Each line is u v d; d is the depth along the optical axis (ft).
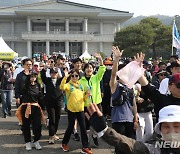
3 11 236.84
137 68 11.56
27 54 232.94
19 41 239.50
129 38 182.39
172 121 7.13
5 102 33.17
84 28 238.48
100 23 250.16
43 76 22.89
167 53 220.43
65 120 31.86
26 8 226.79
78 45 241.96
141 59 11.64
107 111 30.91
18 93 23.03
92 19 248.32
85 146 20.52
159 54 224.53
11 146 22.36
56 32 229.86
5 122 30.66
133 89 17.03
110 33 252.83
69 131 21.09
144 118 17.88
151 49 219.20
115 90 16.63
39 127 21.58
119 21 251.60
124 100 16.74
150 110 17.99
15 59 81.56
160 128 7.59
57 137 24.00
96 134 7.30
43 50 240.12
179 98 11.00
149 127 17.88
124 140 7.26
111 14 240.53
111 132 7.20
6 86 33.27
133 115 17.08
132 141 7.43
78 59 23.13
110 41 243.60
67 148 21.26
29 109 20.99
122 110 16.80
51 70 22.57
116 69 15.93
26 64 23.61
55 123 23.54
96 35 241.96
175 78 10.84
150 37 184.03
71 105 20.66
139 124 17.31
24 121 21.38
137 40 182.09
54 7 235.20
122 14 241.96
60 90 22.95
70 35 230.68
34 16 231.30
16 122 30.66
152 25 202.49
